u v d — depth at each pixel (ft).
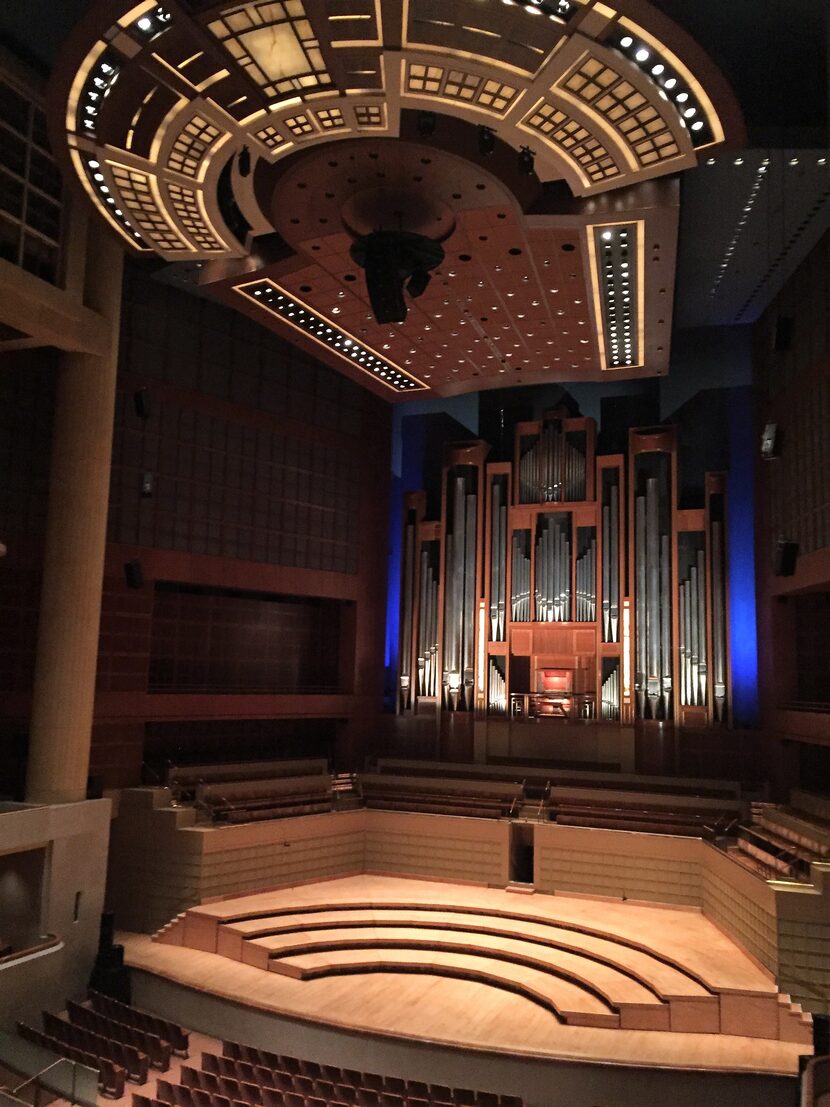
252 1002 37.04
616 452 63.46
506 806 54.85
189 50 24.73
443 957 42.55
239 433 57.26
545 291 38.11
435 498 68.33
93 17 23.75
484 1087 32.91
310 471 61.36
